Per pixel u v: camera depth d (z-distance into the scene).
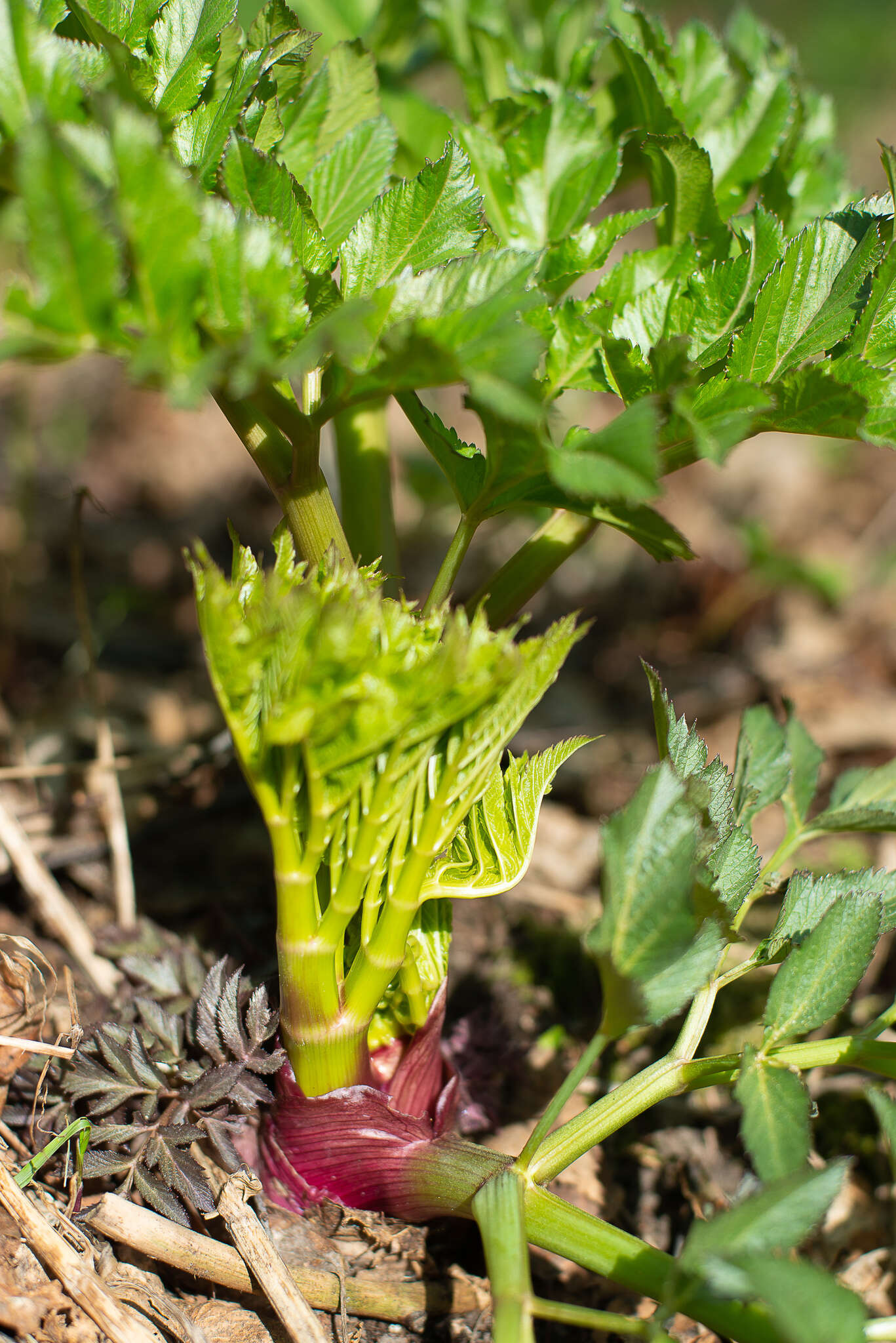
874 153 1.87
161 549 1.09
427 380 0.48
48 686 0.87
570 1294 0.57
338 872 0.51
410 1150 0.53
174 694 0.89
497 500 0.53
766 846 0.76
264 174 0.50
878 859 0.73
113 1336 0.52
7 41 0.48
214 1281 0.54
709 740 0.89
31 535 0.99
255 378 0.46
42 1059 0.58
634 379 0.53
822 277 0.53
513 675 0.49
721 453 0.50
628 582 1.08
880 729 0.87
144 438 1.28
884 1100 0.50
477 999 0.66
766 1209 0.48
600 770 0.85
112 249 0.46
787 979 0.52
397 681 0.48
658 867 0.49
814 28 2.38
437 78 0.74
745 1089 0.50
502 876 0.53
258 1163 0.56
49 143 0.45
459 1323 0.55
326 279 0.49
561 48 0.64
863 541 1.16
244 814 0.71
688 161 0.55
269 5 0.54
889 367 0.52
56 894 0.63
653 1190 0.60
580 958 0.68
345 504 0.60
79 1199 0.55
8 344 0.45
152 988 0.59
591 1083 0.63
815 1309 0.46
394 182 0.56
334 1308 0.54
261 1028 0.54
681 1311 0.50
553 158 0.57
